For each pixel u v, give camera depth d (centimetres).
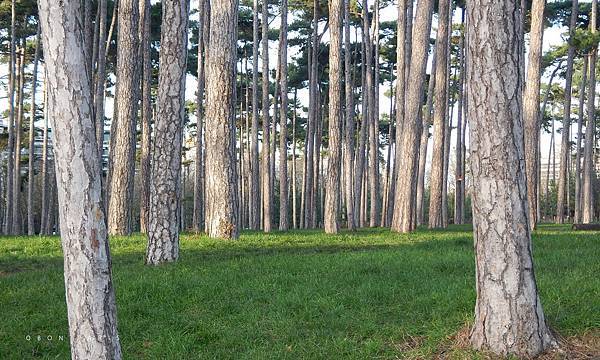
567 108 3719
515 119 608
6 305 866
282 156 3017
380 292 873
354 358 641
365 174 4412
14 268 1213
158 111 1202
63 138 469
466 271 1044
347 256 1280
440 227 2809
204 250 1430
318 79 4697
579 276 898
